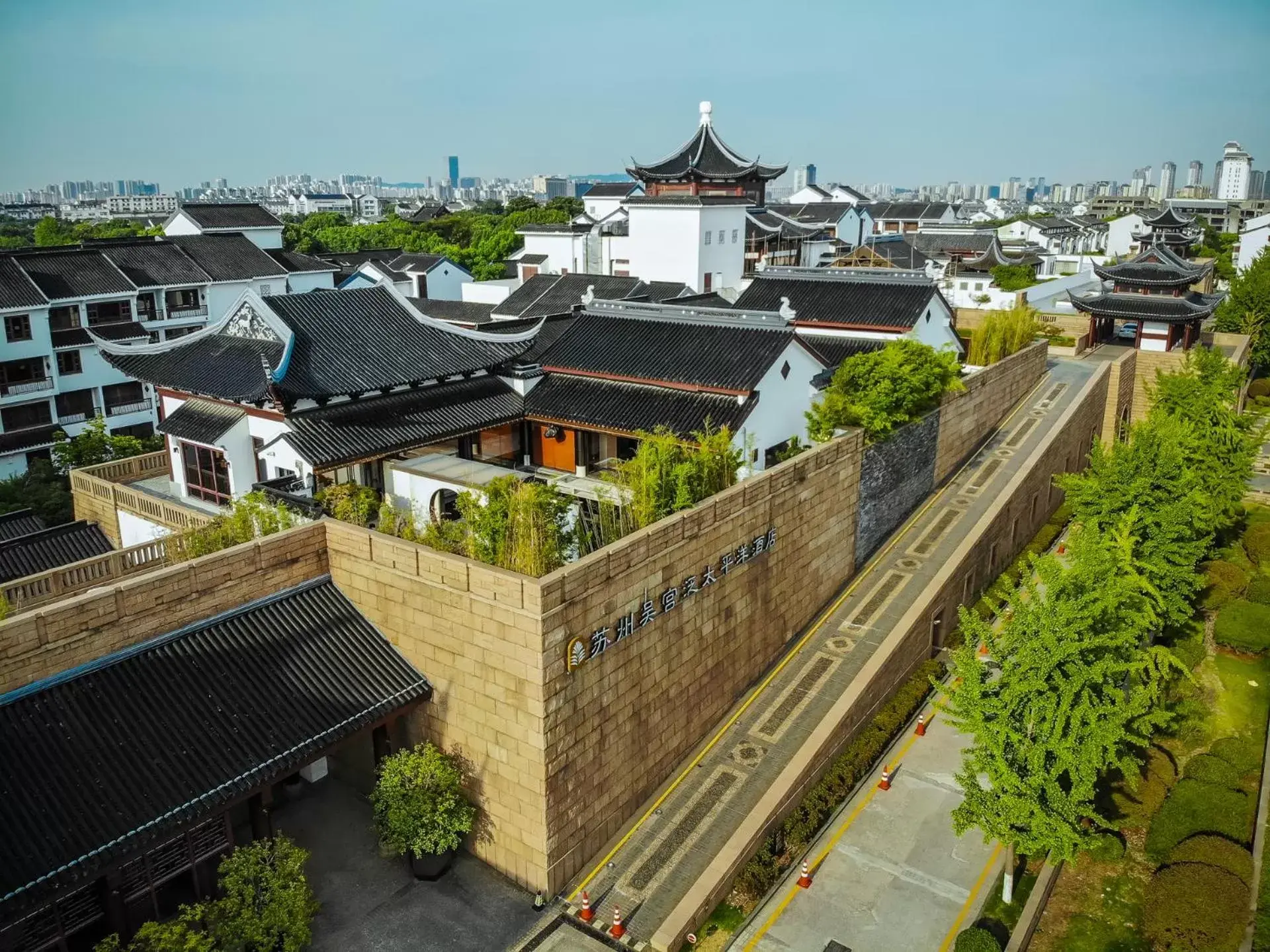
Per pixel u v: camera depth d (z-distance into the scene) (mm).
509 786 21359
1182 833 24312
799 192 132250
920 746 28484
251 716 19953
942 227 121250
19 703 18266
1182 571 29812
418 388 33656
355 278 81688
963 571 35844
